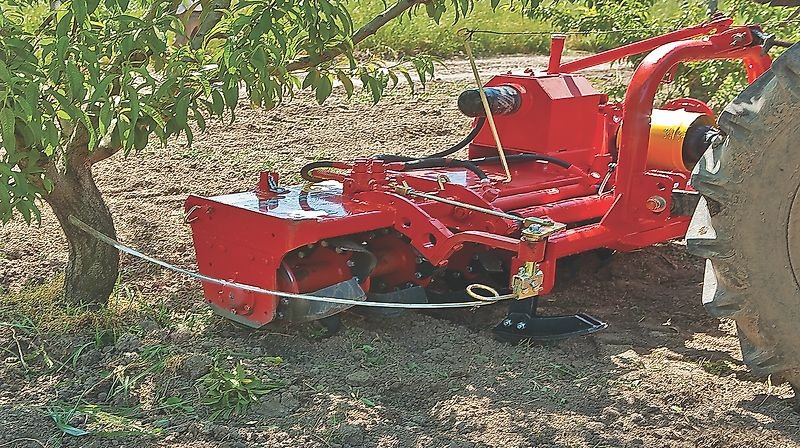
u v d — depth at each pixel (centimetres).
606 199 527
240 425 386
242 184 765
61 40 366
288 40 433
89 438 374
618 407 406
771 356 377
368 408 402
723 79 892
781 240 361
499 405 406
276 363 438
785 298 365
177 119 403
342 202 475
